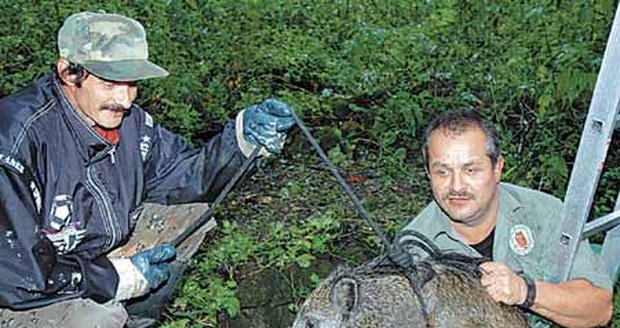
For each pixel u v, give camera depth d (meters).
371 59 7.25
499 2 7.43
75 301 3.15
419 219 3.51
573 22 6.73
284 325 4.71
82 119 3.14
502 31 7.14
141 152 3.43
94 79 3.05
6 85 6.71
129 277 3.23
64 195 3.12
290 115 3.35
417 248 3.43
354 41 7.44
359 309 2.95
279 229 5.07
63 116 3.12
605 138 3.40
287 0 8.59
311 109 6.52
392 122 6.34
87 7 7.75
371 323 2.93
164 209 3.66
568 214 3.48
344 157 6.09
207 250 4.95
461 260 3.15
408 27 7.81
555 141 6.02
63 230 3.13
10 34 7.47
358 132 6.39
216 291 4.66
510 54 6.84
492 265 3.09
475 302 3.01
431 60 7.09
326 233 5.07
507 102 6.35
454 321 2.97
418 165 6.04
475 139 3.21
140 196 3.41
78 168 3.16
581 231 3.46
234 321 4.66
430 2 8.32
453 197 3.25
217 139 3.50
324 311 2.99
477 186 3.23
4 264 2.98
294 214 5.41
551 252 3.49
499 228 3.43
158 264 3.33
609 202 5.55
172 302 4.61
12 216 2.96
